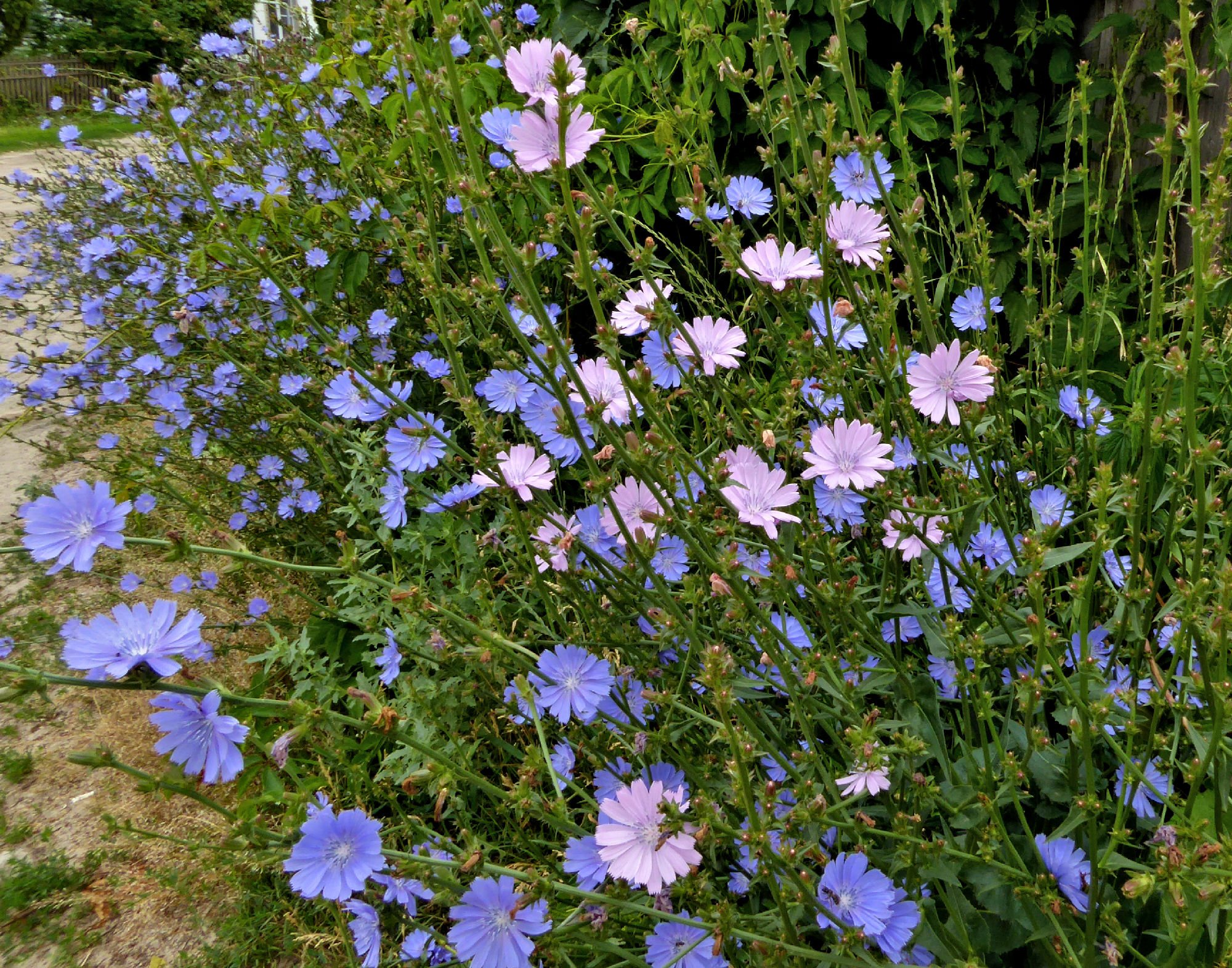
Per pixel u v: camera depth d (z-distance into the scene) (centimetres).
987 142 101
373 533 68
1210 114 93
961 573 54
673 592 59
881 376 51
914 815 44
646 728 52
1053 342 92
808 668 47
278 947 65
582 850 44
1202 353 42
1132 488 46
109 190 126
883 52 102
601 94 94
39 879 72
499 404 64
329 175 101
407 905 44
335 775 70
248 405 99
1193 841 41
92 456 125
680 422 69
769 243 49
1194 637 43
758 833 37
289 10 165
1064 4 103
